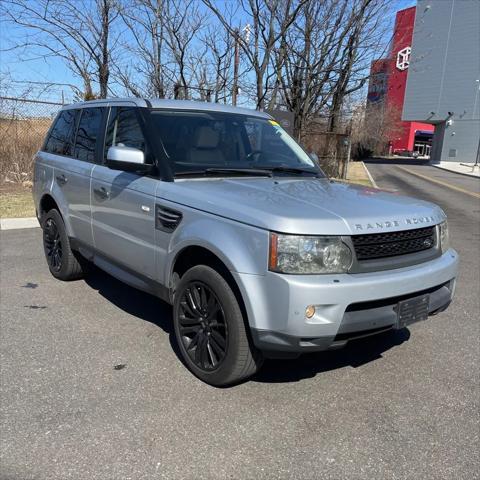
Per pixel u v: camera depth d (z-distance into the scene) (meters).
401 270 3.11
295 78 12.55
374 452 2.72
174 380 3.40
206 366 3.34
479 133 48.72
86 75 12.24
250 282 2.90
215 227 3.12
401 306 3.11
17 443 2.69
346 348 4.03
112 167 4.01
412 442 2.82
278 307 2.80
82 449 2.66
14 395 3.15
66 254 5.18
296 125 12.91
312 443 2.78
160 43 11.90
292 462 2.62
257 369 3.23
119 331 4.18
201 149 3.99
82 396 3.17
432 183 23.97
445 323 4.65
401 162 53.41
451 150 51.16
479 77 47.84
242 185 3.57
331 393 3.32
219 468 2.55
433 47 48.94
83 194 4.65
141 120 4.04
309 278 2.78
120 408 3.05
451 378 3.58
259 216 2.90
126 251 4.07
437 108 51.53
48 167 5.46
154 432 2.82
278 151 4.56
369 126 49.62
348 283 2.82
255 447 2.73
